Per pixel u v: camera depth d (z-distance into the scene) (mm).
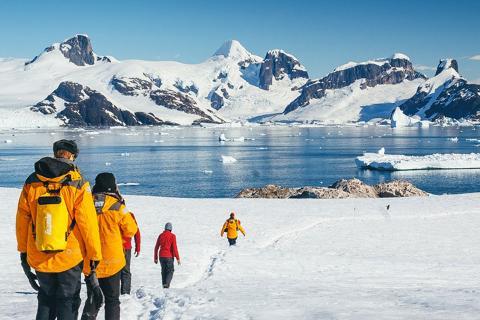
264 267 16016
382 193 49062
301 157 146875
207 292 10016
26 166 120875
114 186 6938
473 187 77250
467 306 7688
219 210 33031
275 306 7816
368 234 25578
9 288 11734
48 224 4941
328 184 85500
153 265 16500
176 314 7555
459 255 20719
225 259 17156
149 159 140625
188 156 151500
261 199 39469
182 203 36469
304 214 31234
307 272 15352
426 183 83188
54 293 5297
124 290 10039
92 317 5688
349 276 14617
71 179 5141
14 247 19906
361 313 6965
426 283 13047
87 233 5164
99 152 169875
